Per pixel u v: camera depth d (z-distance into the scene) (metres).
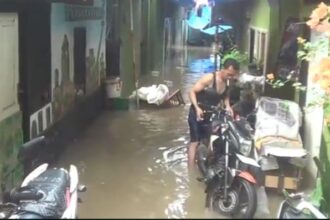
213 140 5.74
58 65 7.95
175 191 6.01
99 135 8.93
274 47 10.55
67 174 4.77
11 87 6.11
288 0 9.30
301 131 6.63
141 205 5.45
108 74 12.10
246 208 4.98
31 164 6.24
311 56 5.79
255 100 7.88
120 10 12.50
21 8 6.33
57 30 7.88
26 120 6.53
